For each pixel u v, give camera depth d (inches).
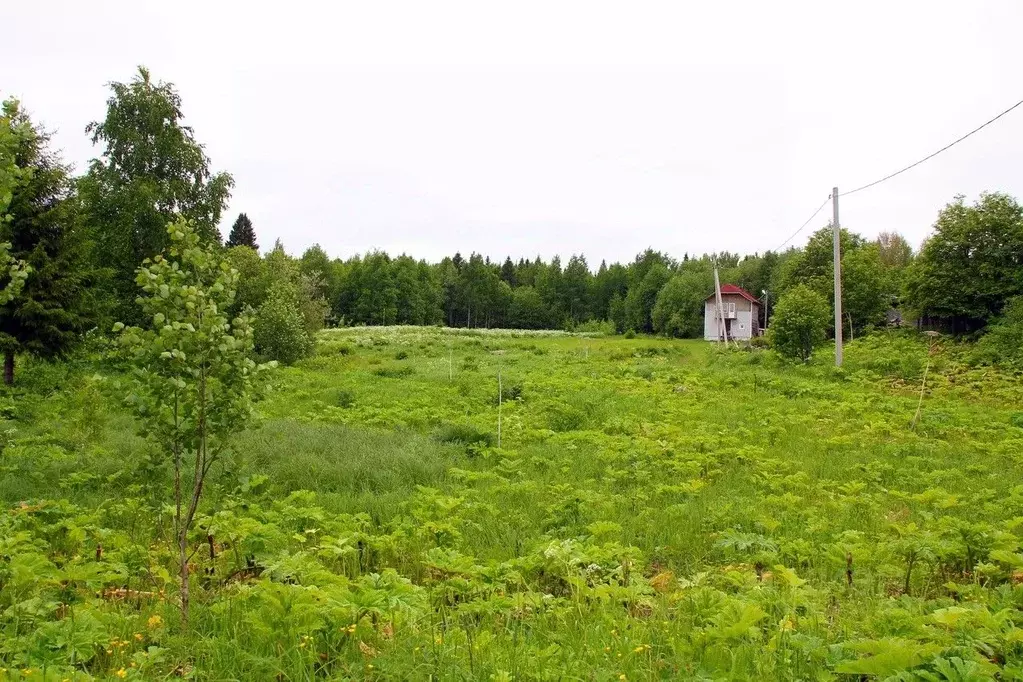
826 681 146.0
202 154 1227.2
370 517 299.6
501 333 2583.7
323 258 3526.1
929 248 1481.3
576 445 506.9
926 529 273.6
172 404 202.1
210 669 153.6
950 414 677.3
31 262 703.7
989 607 192.5
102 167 1168.8
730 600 186.7
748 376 956.0
